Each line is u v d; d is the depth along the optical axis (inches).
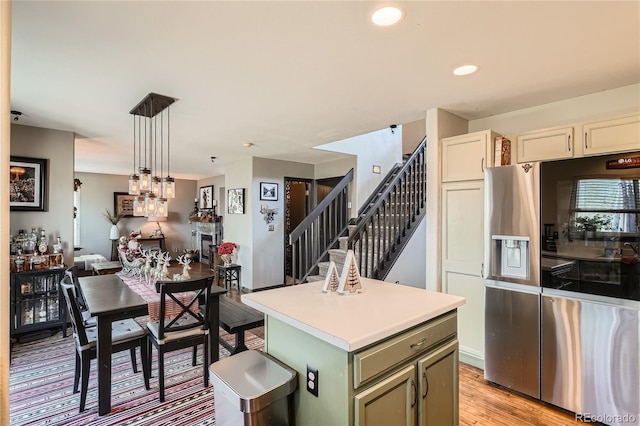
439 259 121.6
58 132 150.3
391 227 169.3
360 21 65.9
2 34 37.2
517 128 123.6
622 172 79.0
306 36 71.7
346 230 211.2
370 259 161.6
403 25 67.4
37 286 140.6
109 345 91.3
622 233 79.0
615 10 61.9
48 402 95.1
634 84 98.7
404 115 130.4
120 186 343.6
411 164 175.5
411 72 90.3
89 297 103.3
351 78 94.0
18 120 134.3
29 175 143.3
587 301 83.9
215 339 109.8
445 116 124.7
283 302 70.9
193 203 394.3
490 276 102.4
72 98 109.0
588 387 84.0
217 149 201.0
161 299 93.9
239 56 80.7
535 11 62.4
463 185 115.2
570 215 86.7
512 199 97.3
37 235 145.8
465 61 83.7
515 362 97.3
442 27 68.1
